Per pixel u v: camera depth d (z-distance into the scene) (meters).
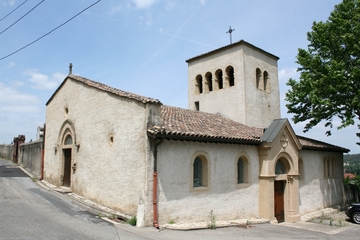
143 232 9.08
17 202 11.96
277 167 15.80
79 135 14.46
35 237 7.82
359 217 15.15
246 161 14.10
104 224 9.70
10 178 18.75
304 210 17.52
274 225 13.37
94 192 12.78
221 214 12.34
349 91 17.41
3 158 35.94
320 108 18.39
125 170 10.98
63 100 16.59
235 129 15.09
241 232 10.73
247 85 19.97
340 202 21.66
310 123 19.78
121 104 11.57
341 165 22.70
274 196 15.15
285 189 15.88
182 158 11.08
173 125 11.39
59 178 16.08
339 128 17.12
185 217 10.94
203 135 11.19
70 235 8.20
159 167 10.30
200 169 12.11
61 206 11.92
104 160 12.32
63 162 16.20
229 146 13.16
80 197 13.59
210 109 21.50
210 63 22.06
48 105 18.91
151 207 9.93
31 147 23.12
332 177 21.19
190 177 11.28
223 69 21.11
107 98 12.49
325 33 18.27
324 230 12.91
